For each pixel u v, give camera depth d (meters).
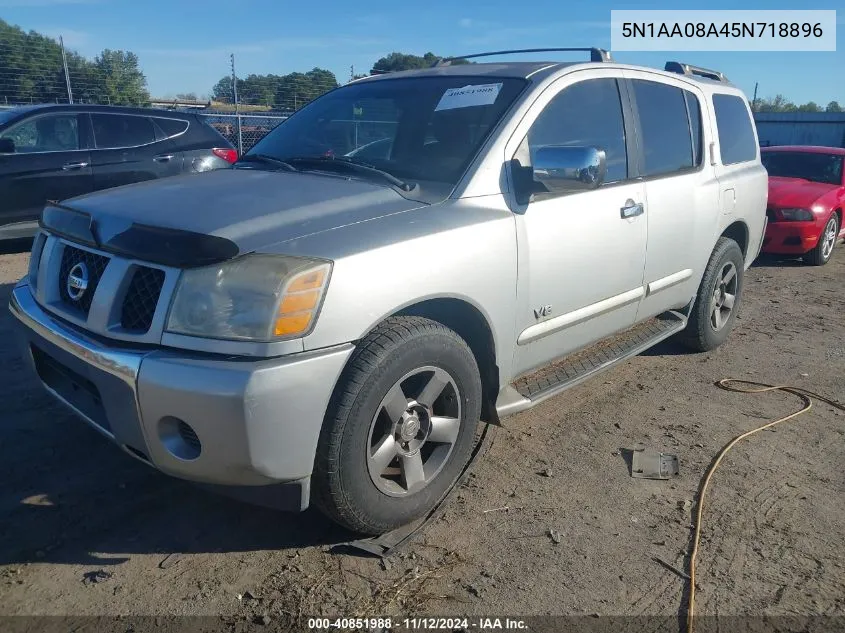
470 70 3.92
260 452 2.43
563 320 3.65
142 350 2.51
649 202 4.16
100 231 2.79
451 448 3.11
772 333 6.17
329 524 3.04
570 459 3.70
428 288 2.83
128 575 2.69
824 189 9.69
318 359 2.48
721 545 3.01
